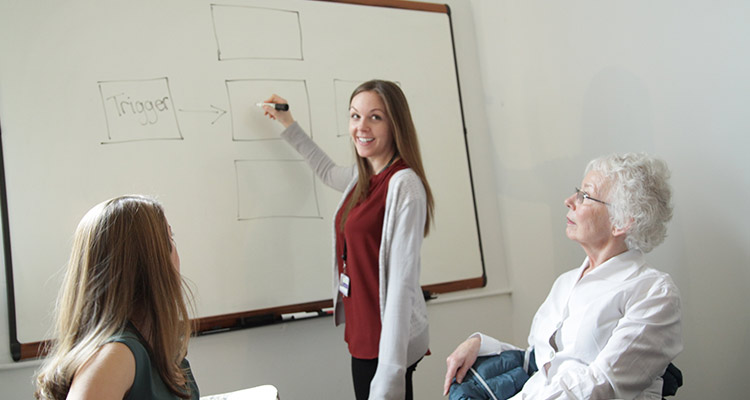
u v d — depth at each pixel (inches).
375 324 54.2
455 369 48.5
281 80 74.0
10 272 58.1
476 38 91.8
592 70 68.0
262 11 73.9
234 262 68.7
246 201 70.2
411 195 52.2
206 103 69.2
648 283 41.0
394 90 56.1
